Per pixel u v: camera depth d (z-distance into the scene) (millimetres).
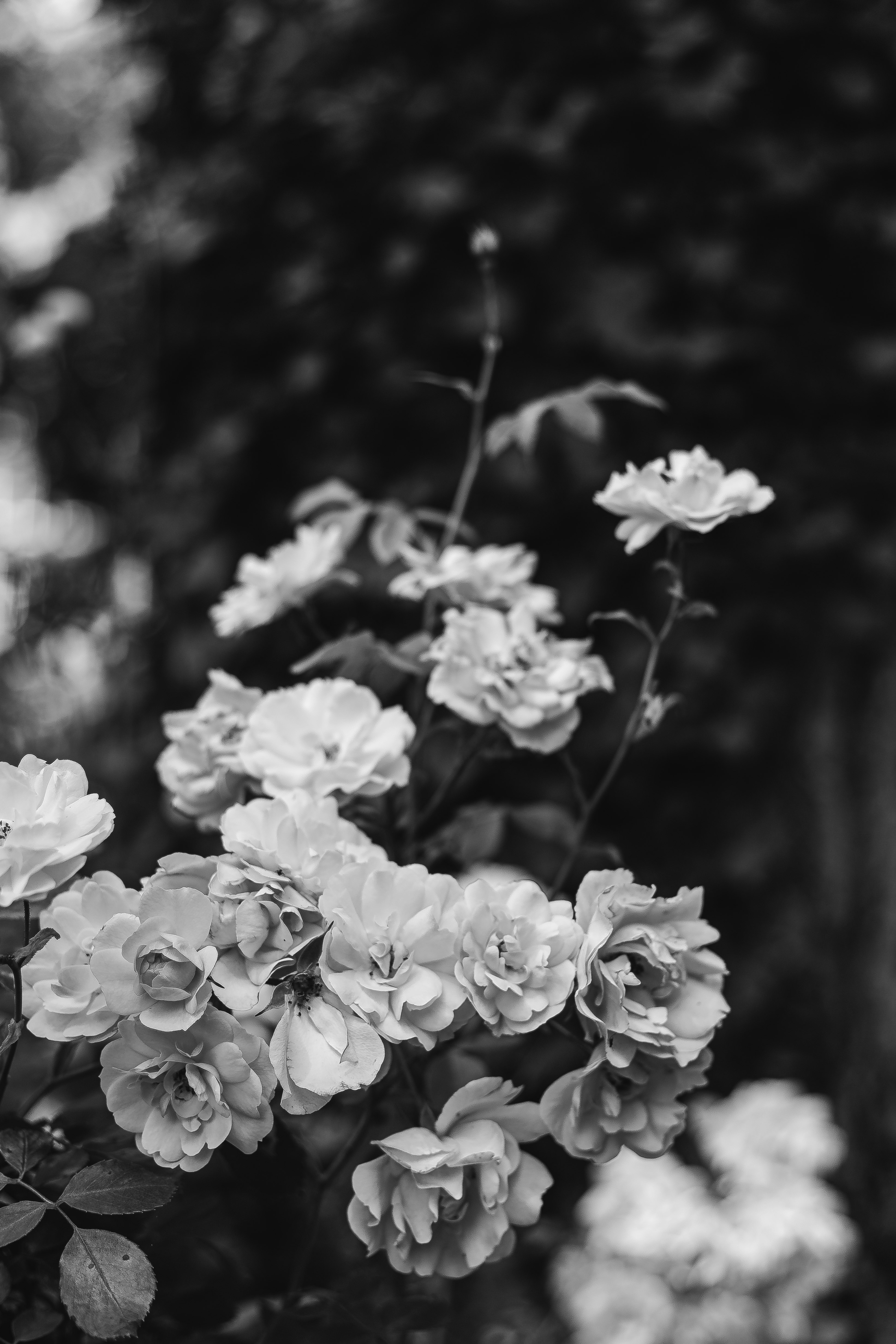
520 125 1967
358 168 2045
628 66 1974
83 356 2695
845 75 1970
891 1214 1895
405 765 1073
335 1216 1369
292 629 1235
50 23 3158
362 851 1020
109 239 2719
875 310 1999
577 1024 1095
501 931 989
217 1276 1124
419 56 2066
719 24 1965
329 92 2096
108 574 2723
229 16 2271
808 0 1967
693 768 1984
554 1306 1884
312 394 2045
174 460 2225
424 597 1191
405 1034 965
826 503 1957
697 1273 1658
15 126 3193
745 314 1957
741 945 2029
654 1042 987
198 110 2297
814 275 1990
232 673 2057
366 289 2020
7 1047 971
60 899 1010
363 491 2002
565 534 1946
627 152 1967
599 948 979
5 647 2754
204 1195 1120
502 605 1167
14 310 2682
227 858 981
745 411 1961
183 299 2193
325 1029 967
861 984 1979
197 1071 960
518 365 1963
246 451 2090
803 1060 2018
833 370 1979
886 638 1981
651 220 1953
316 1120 1191
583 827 1146
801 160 1953
